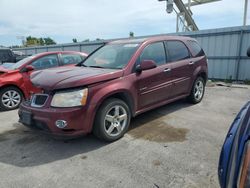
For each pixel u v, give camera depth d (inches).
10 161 127.2
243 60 382.0
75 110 127.5
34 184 105.8
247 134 65.3
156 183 102.7
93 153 133.2
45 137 158.2
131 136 154.1
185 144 139.7
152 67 157.5
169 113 201.0
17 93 236.5
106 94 137.9
